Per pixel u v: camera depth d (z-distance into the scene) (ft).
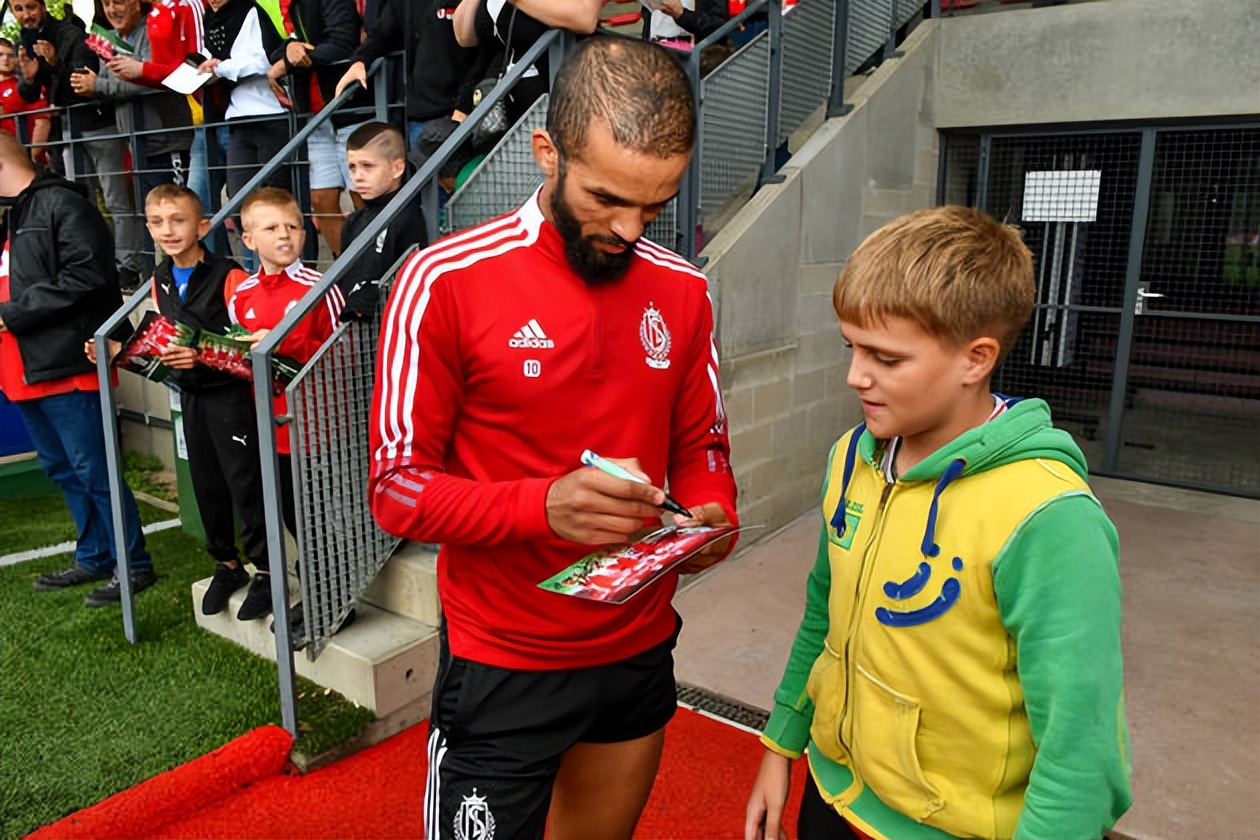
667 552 4.34
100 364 9.78
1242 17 14.69
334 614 8.95
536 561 4.68
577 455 4.68
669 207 11.59
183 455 12.64
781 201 13.37
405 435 4.49
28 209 10.86
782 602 12.01
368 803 7.90
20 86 18.74
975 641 3.61
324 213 13.84
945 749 3.75
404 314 4.42
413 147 11.64
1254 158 15.72
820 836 4.41
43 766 8.11
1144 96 15.71
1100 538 3.37
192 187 15.61
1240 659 10.47
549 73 9.69
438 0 10.94
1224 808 7.81
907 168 16.98
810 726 4.69
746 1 15.67
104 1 15.64
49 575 12.19
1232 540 14.35
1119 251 17.28
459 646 4.90
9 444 16.96
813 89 14.80
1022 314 3.63
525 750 4.84
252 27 13.88
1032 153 17.74
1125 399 17.48
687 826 7.59
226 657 10.03
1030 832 3.39
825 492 4.46
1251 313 16.63
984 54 16.98
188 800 7.70
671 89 3.96
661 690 5.31
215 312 10.14
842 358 15.71
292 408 8.19
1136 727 9.07
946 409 3.69
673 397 5.05
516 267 4.45
